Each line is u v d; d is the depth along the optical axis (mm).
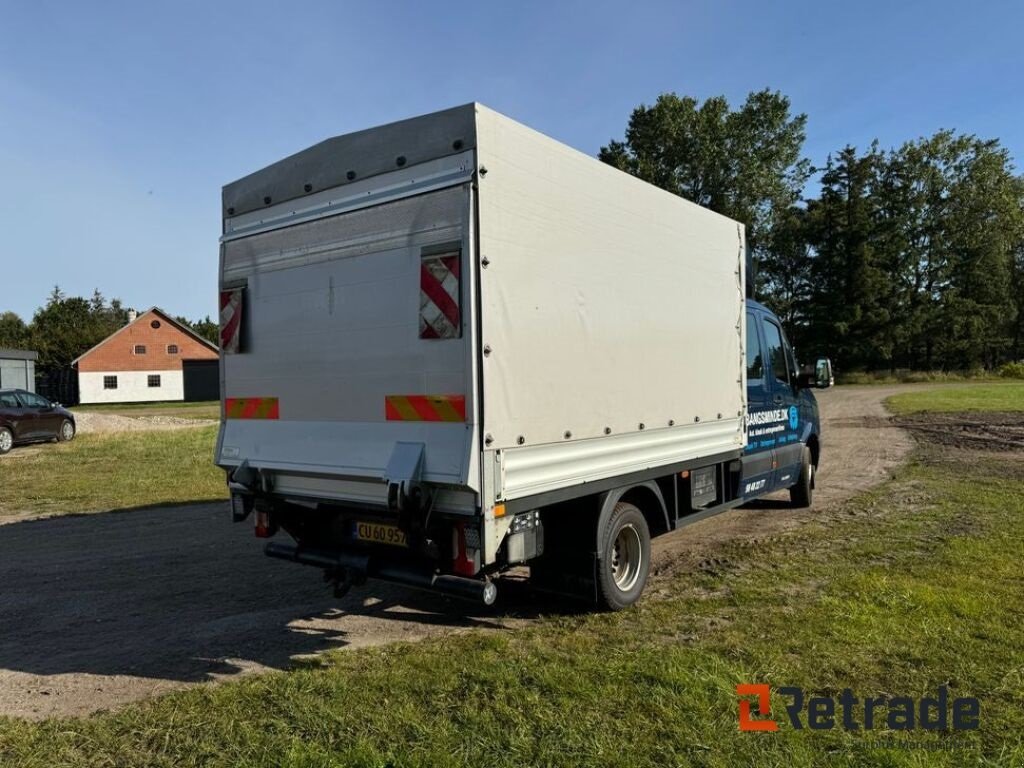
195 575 6145
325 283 4383
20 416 16141
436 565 4035
